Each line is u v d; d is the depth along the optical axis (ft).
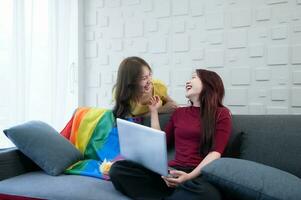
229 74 7.36
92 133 6.57
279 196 3.64
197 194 3.97
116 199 4.46
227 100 7.38
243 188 3.89
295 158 4.89
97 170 5.67
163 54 8.18
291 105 6.72
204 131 5.24
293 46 6.68
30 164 6.07
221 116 5.34
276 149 5.10
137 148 4.76
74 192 4.66
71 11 9.32
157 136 4.27
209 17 7.54
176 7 7.95
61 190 4.74
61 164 5.61
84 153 6.43
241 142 5.52
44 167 5.56
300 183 3.90
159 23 8.21
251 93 7.13
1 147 7.51
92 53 9.30
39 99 8.51
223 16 7.38
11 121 7.72
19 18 7.90
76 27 9.23
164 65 8.17
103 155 6.25
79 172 5.63
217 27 7.46
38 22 8.49
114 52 8.95
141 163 4.85
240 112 7.25
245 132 5.54
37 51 8.46
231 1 7.28
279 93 6.83
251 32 7.09
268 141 5.23
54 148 5.75
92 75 9.34
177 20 7.95
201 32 7.65
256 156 5.22
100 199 4.48
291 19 6.68
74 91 9.32
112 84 9.02
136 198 4.50
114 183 4.69
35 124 6.13
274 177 3.93
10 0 7.69
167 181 4.59
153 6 8.28
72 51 9.34
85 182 5.10
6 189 4.97
